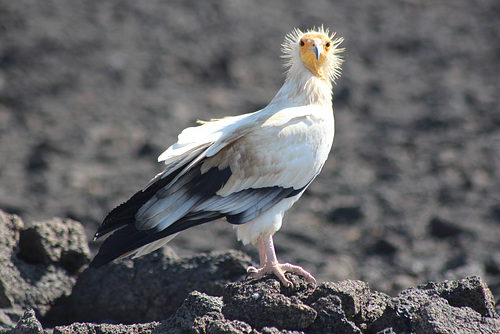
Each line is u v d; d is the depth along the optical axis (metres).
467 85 23.73
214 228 15.30
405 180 17.45
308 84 7.44
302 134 6.94
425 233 14.81
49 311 8.42
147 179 17.70
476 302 6.48
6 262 8.26
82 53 25.58
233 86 24.03
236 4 31.20
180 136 7.08
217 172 6.77
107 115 21.47
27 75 23.70
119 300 8.51
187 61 25.52
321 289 6.28
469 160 18.27
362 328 6.35
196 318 6.00
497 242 14.07
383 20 29.95
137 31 27.80
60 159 18.70
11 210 15.83
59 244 8.69
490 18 29.84
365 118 21.72
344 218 15.59
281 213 6.99
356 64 25.78
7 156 18.80
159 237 6.54
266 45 27.16
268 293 6.12
